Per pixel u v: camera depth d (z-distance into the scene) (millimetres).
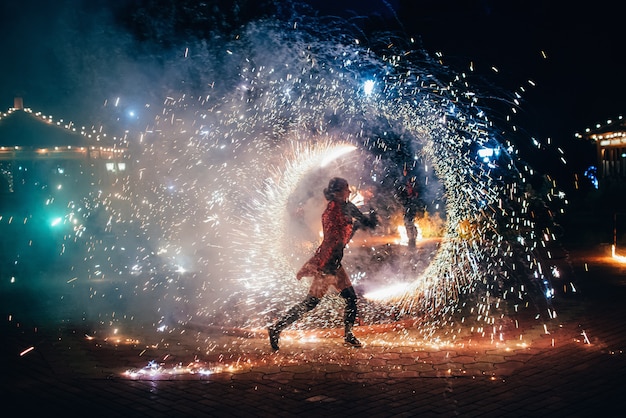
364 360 6207
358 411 4844
